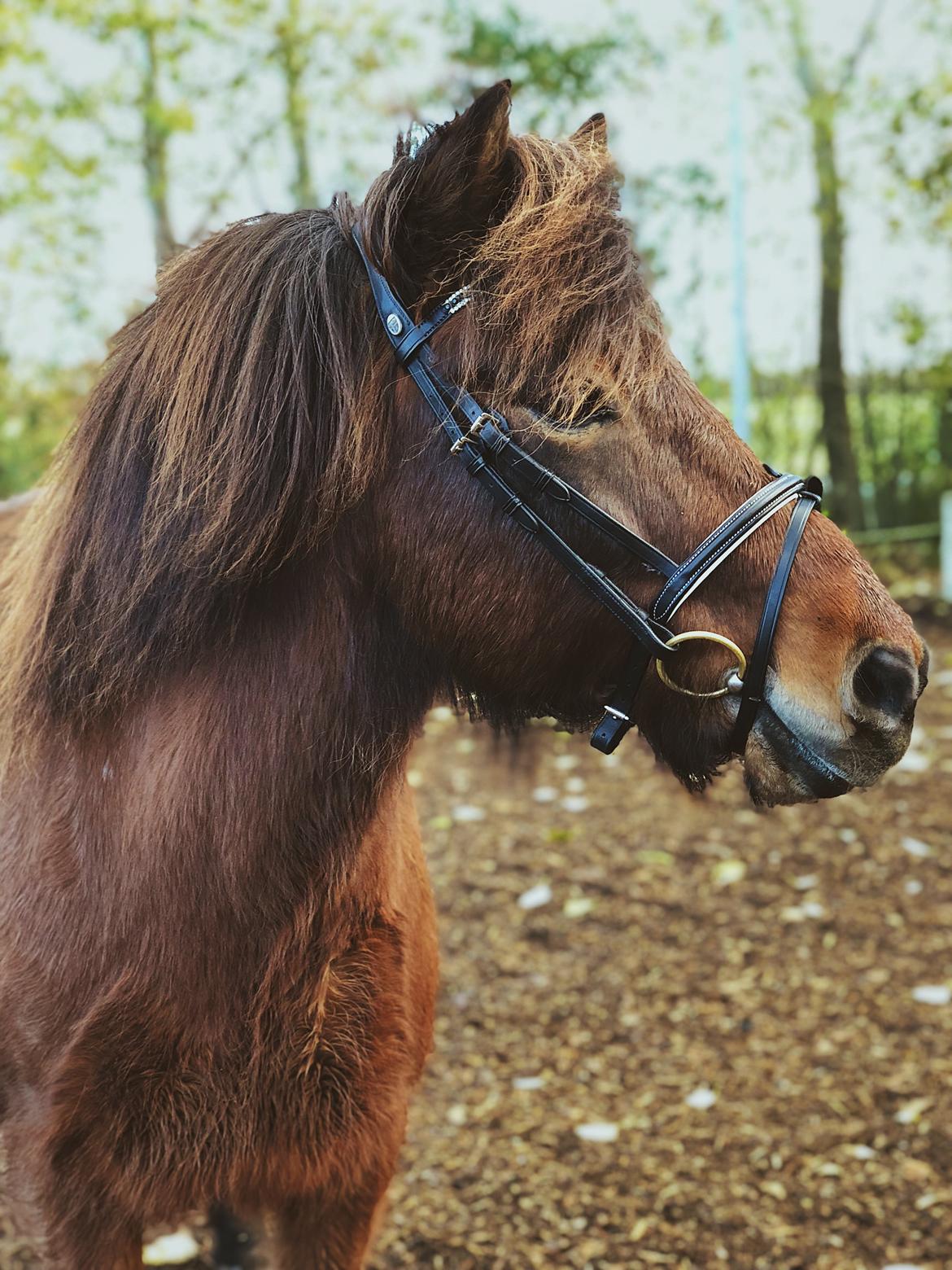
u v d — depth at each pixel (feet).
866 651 3.93
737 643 3.93
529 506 3.85
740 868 12.21
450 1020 9.74
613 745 4.08
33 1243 4.66
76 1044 4.09
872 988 9.89
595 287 3.80
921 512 30.07
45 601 4.23
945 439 29.53
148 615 4.05
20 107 26.86
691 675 4.00
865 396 30.01
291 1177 4.49
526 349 3.74
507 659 4.09
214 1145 4.25
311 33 28.55
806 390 30.48
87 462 4.20
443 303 3.88
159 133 27.35
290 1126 4.37
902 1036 9.16
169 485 3.98
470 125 3.80
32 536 4.70
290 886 4.16
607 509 3.84
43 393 30.40
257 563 3.94
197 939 4.09
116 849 4.15
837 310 29.04
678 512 3.87
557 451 3.82
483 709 4.39
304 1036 4.28
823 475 31.27
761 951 10.62
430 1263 6.99
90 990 4.17
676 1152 7.93
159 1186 4.25
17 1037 4.34
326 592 4.11
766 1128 8.14
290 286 4.00
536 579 3.93
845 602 3.93
